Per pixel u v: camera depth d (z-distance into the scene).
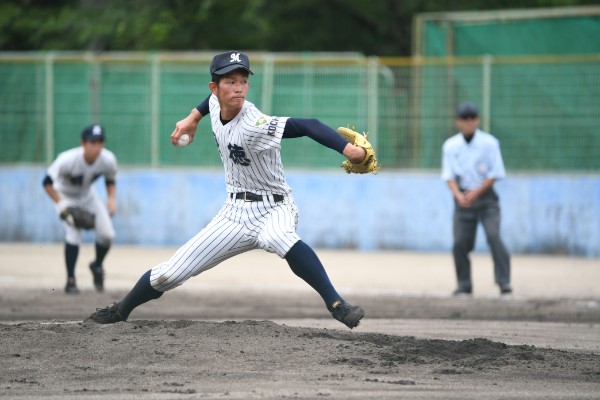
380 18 119.19
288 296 49.59
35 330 28.61
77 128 82.50
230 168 27.61
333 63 77.25
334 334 29.11
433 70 76.50
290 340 27.77
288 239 27.14
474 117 51.22
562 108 75.19
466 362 26.84
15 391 23.00
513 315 42.72
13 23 113.19
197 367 25.19
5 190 83.75
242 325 29.16
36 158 83.44
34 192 83.38
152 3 111.19
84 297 47.84
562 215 75.62
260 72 78.00
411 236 78.25
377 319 40.88
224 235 27.70
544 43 79.12
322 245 79.69
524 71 75.50
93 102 82.12
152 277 28.45
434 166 77.44
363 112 77.31
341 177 79.31
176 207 81.56
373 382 24.12
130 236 82.25
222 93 26.72
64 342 27.20
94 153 49.62
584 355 28.81
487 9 114.50
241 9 113.31
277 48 119.19
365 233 78.88
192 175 81.25
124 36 109.94
